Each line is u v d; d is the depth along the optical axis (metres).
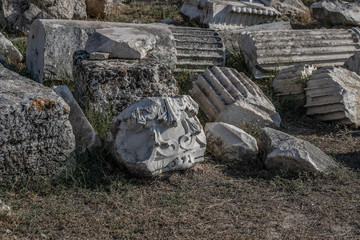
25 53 8.05
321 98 6.66
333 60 8.23
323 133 6.36
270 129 5.53
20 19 9.01
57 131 4.43
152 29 7.45
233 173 5.04
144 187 4.59
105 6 10.03
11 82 4.82
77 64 6.07
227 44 9.05
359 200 4.52
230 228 3.97
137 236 3.81
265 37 8.03
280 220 4.13
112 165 4.86
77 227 3.89
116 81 5.61
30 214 4.00
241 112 6.07
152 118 4.58
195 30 8.15
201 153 4.98
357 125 6.48
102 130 5.37
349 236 3.92
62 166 4.52
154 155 4.54
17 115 4.20
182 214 4.13
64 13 9.34
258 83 7.74
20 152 4.29
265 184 4.79
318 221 4.13
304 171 4.97
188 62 7.71
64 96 5.11
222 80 6.53
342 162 5.37
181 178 4.79
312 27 10.80
